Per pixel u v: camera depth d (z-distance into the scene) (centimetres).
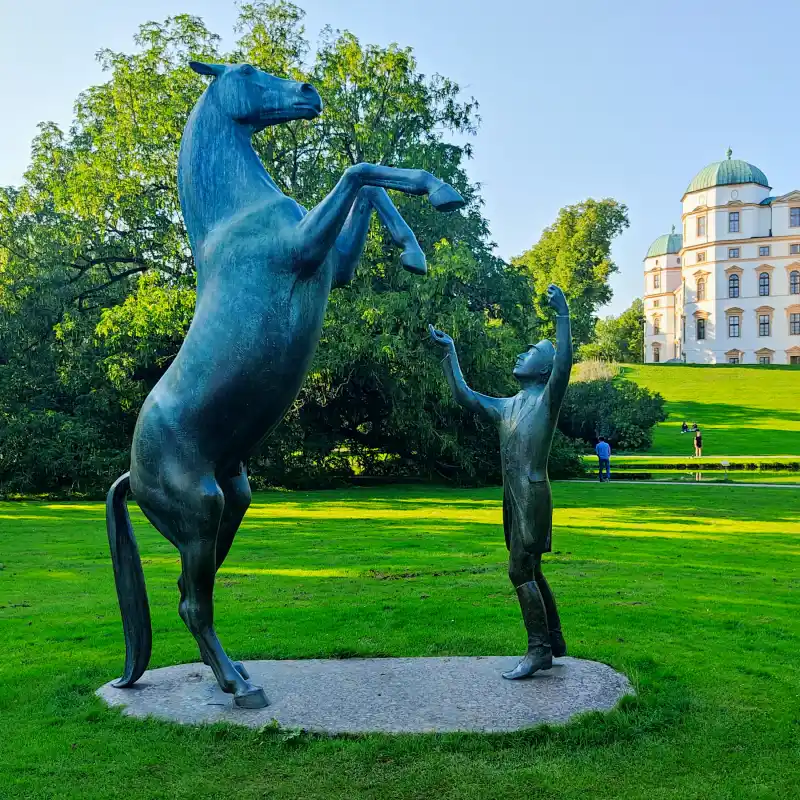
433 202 440
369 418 2595
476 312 2458
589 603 790
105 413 2448
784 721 468
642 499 1947
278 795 379
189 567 480
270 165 2438
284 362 464
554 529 1398
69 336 2470
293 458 2466
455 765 402
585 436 3912
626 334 11350
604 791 381
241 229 472
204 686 517
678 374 6738
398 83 2516
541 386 526
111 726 462
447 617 728
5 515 1766
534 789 382
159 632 703
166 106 2419
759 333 8725
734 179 8838
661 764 410
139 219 2531
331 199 450
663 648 615
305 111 489
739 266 8806
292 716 457
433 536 1332
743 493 2092
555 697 477
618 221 7206
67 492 2339
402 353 2145
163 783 393
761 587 880
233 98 494
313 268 461
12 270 2570
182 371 473
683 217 9362
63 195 2550
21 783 395
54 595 880
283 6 2517
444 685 501
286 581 939
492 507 1833
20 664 600
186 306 2262
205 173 493
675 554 1118
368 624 705
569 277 6694
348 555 1131
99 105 2519
